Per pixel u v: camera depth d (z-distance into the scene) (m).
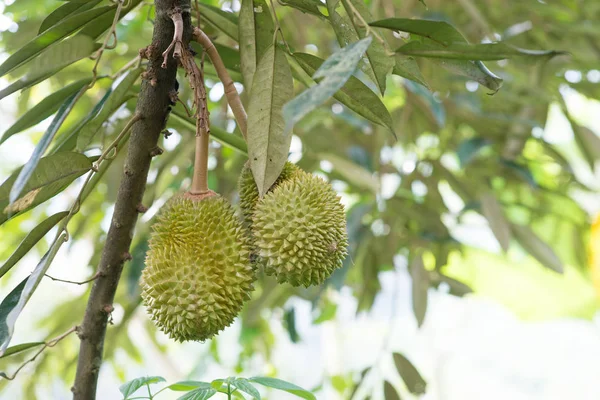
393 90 2.87
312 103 1.32
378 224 2.91
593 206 3.43
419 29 1.46
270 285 2.77
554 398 6.95
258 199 1.70
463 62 1.60
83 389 1.66
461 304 5.24
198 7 1.79
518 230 2.88
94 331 1.66
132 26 2.71
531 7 2.75
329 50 2.77
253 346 3.67
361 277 3.11
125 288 2.80
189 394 1.62
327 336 3.98
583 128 2.94
